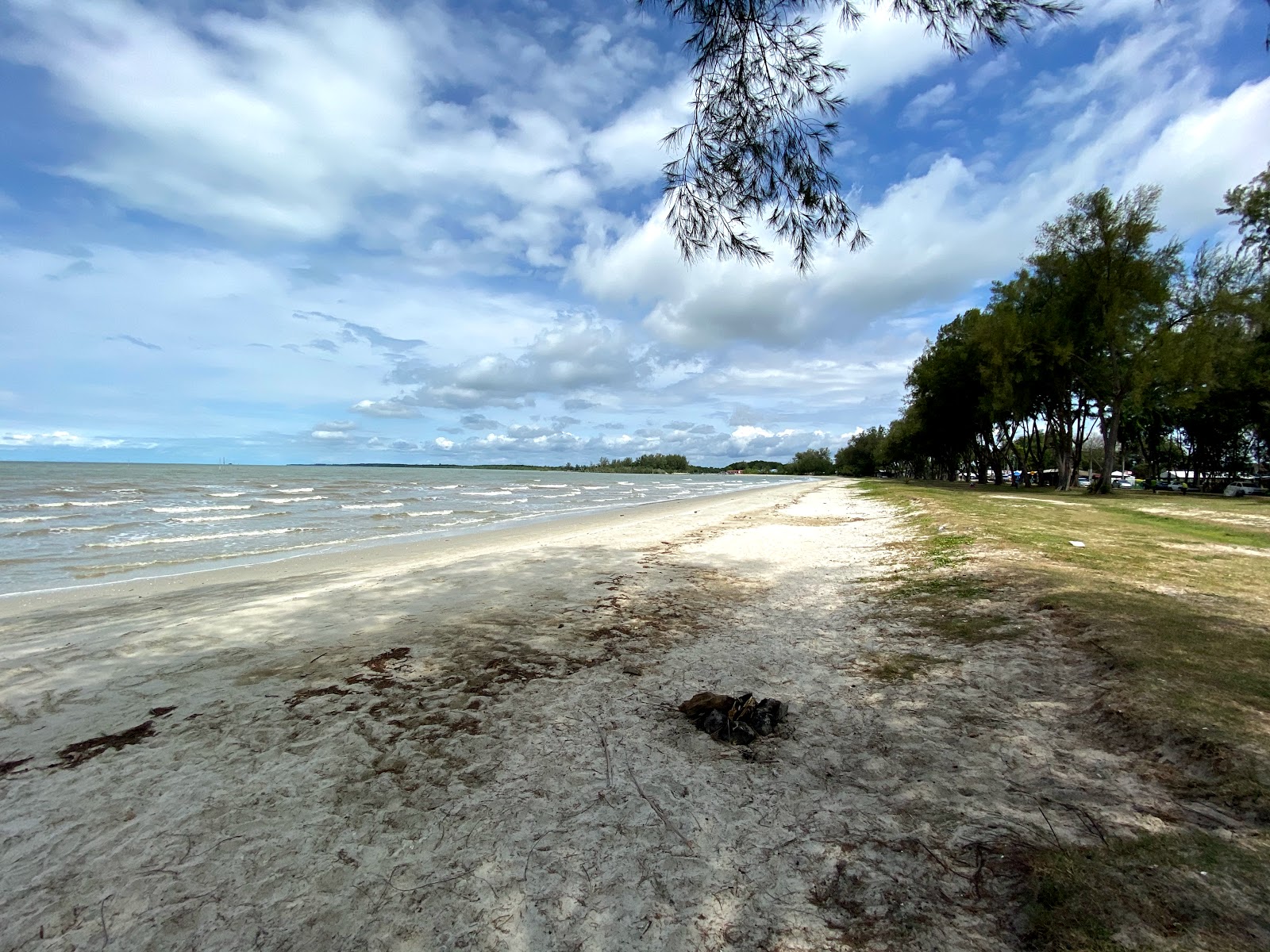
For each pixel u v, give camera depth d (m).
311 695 4.54
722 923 2.22
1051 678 4.40
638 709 4.25
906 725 3.85
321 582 9.31
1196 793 2.81
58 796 3.17
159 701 4.46
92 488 38.84
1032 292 30.86
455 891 2.43
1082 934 2.01
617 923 2.24
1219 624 5.14
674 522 19.55
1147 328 27.23
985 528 12.05
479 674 4.97
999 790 3.02
